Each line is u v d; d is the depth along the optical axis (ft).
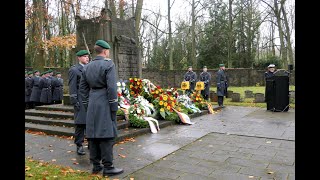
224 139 21.09
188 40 109.29
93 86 13.65
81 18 34.19
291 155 16.83
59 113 28.04
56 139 21.86
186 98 34.65
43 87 40.75
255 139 20.98
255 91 60.70
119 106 26.00
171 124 27.35
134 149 18.42
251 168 14.60
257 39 111.86
